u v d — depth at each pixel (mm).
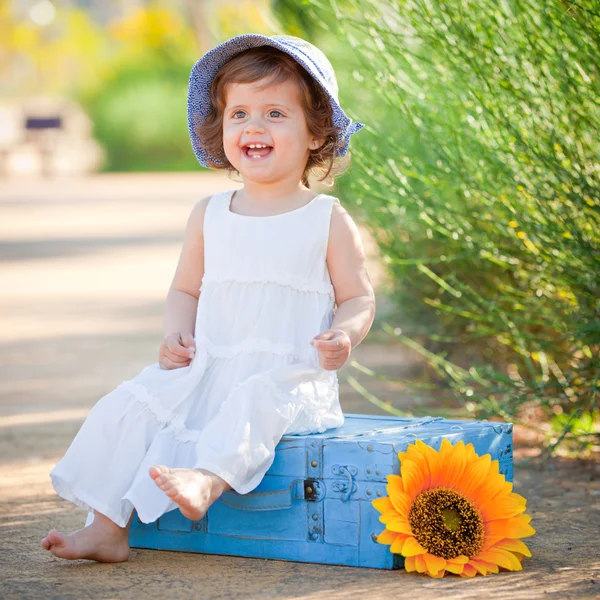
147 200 20797
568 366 4309
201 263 3240
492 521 2777
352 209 5555
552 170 3576
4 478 3875
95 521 2875
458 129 3828
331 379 3086
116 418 2924
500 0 3652
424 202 4105
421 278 5328
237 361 3004
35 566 2838
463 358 5629
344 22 3957
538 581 2650
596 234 3623
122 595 2570
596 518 3309
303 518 2838
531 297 4145
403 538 2703
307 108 3164
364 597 2518
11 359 6758
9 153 30250
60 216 17656
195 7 26844
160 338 7527
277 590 2588
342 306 3115
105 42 40125
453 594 2537
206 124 3375
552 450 3838
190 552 2969
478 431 3014
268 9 4531
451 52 3652
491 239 4027
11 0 40188
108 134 32719
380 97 4582
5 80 40469
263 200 3189
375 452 2758
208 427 2852
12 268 11672
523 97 3633
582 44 3496
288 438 2859
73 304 9211
